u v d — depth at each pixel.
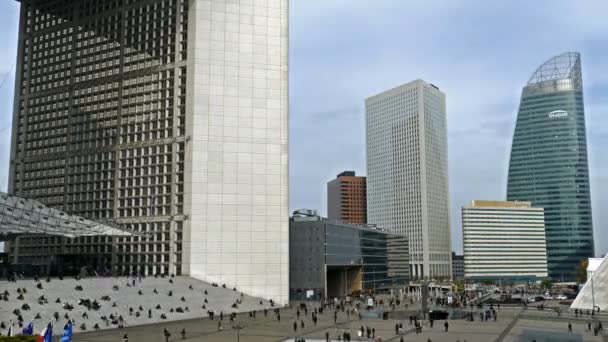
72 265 124.69
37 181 134.62
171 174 119.31
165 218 118.06
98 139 129.00
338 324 86.12
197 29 121.00
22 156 137.38
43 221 94.19
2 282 81.19
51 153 134.12
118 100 127.81
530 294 183.12
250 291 115.75
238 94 121.19
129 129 125.75
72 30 136.25
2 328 65.94
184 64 121.50
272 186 120.50
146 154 122.94
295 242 154.88
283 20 126.44
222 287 112.25
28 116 138.62
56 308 77.12
